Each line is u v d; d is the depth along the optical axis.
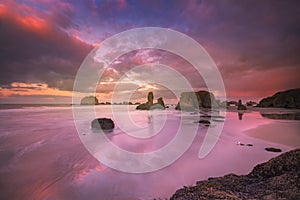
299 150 8.23
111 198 7.00
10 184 7.99
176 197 6.63
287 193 5.82
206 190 6.78
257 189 6.51
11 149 13.74
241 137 18.66
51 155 12.29
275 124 29.38
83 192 7.40
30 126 26.02
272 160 8.23
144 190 7.63
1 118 36.34
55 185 7.95
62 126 26.50
